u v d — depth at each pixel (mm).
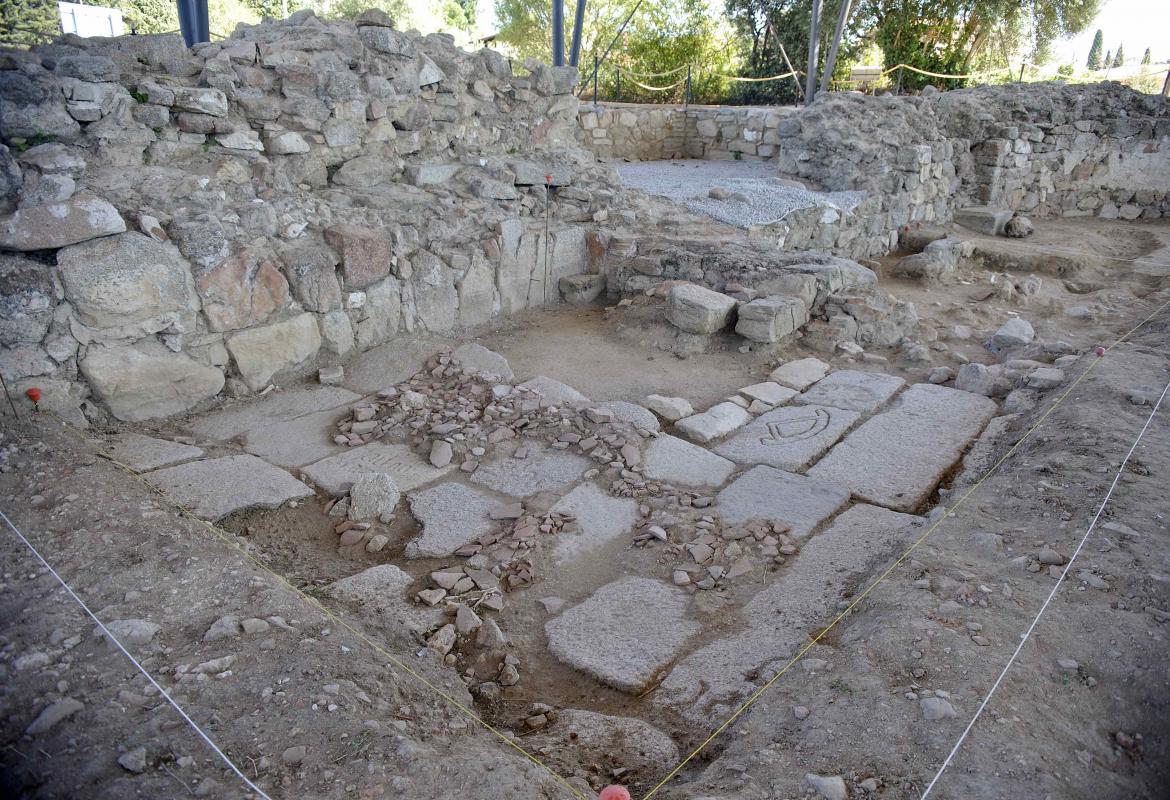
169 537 2936
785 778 1986
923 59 15930
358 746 1989
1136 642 2453
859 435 4590
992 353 6133
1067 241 10047
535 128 7797
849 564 3270
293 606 2639
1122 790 1968
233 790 1813
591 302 6992
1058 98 11570
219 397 4734
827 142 9500
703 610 3057
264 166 5203
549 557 3430
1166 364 5016
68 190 4082
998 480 3656
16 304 3793
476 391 4965
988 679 2275
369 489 3734
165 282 4297
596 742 2355
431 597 3041
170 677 2188
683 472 4191
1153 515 3170
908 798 1887
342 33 5863
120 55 4734
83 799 1768
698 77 17781
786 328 5863
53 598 2502
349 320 5293
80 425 4109
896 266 8594
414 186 6258
